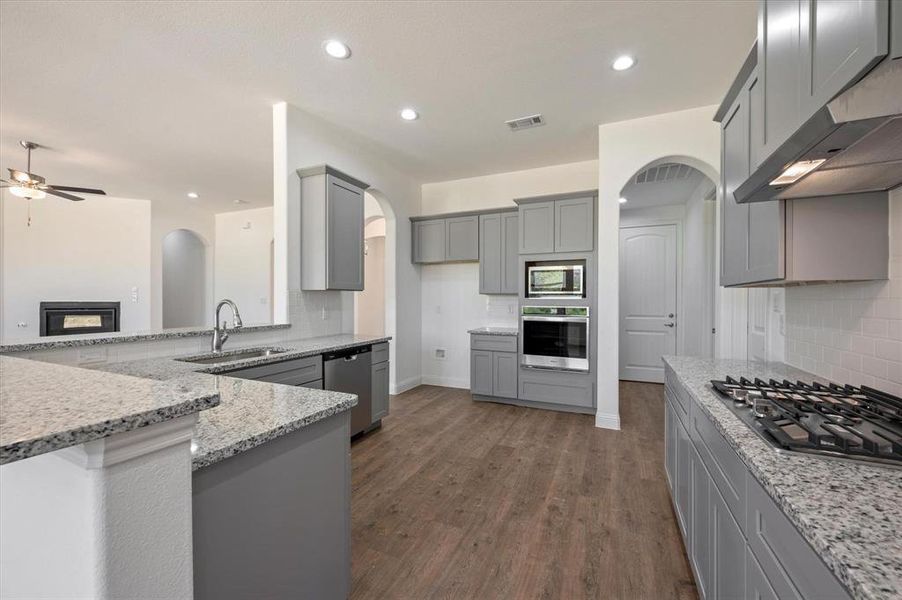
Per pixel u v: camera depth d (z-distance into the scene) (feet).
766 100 4.33
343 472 4.45
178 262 26.35
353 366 10.70
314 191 10.80
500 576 5.58
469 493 7.91
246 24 7.54
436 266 17.62
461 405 14.34
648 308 18.22
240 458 3.27
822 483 2.64
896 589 1.68
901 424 3.55
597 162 14.90
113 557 2.00
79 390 2.41
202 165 15.69
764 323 8.31
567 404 13.32
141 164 15.53
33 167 15.75
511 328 15.99
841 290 5.48
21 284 17.69
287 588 3.74
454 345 17.28
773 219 4.97
